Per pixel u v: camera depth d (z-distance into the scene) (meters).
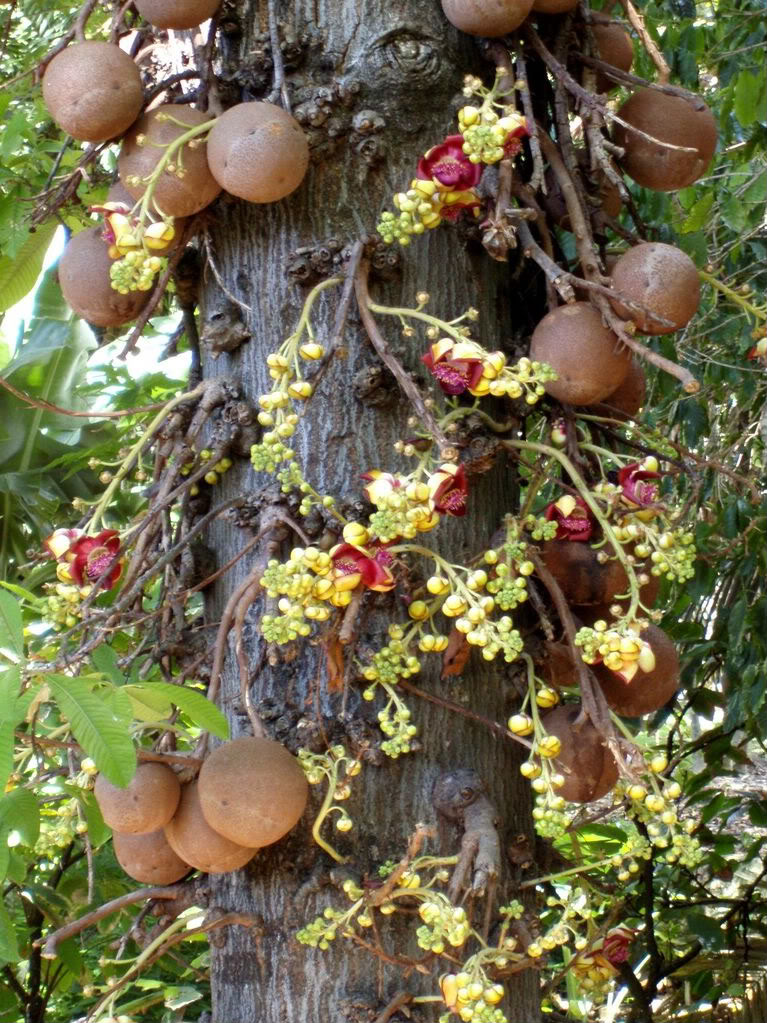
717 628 9.07
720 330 8.71
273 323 6.45
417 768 6.33
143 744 6.72
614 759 6.33
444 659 6.33
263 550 6.27
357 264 6.31
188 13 6.34
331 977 6.24
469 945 6.29
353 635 6.24
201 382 6.58
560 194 6.62
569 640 6.30
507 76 6.44
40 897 7.84
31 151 7.57
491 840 6.18
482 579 6.17
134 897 6.39
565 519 6.37
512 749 6.45
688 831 6.20
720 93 8.38
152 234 6.26
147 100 6.43
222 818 6.11
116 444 8.07
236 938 6.32
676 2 8.43
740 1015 9.14
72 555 6.33
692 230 7.92
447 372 6.23
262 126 6.26
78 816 6.52
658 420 9.34
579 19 6.59
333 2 6.47
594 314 6.32
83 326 9.64
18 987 8.05
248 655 6.38
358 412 6.39
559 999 7.42
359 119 6.41
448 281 6.50
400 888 6.19
